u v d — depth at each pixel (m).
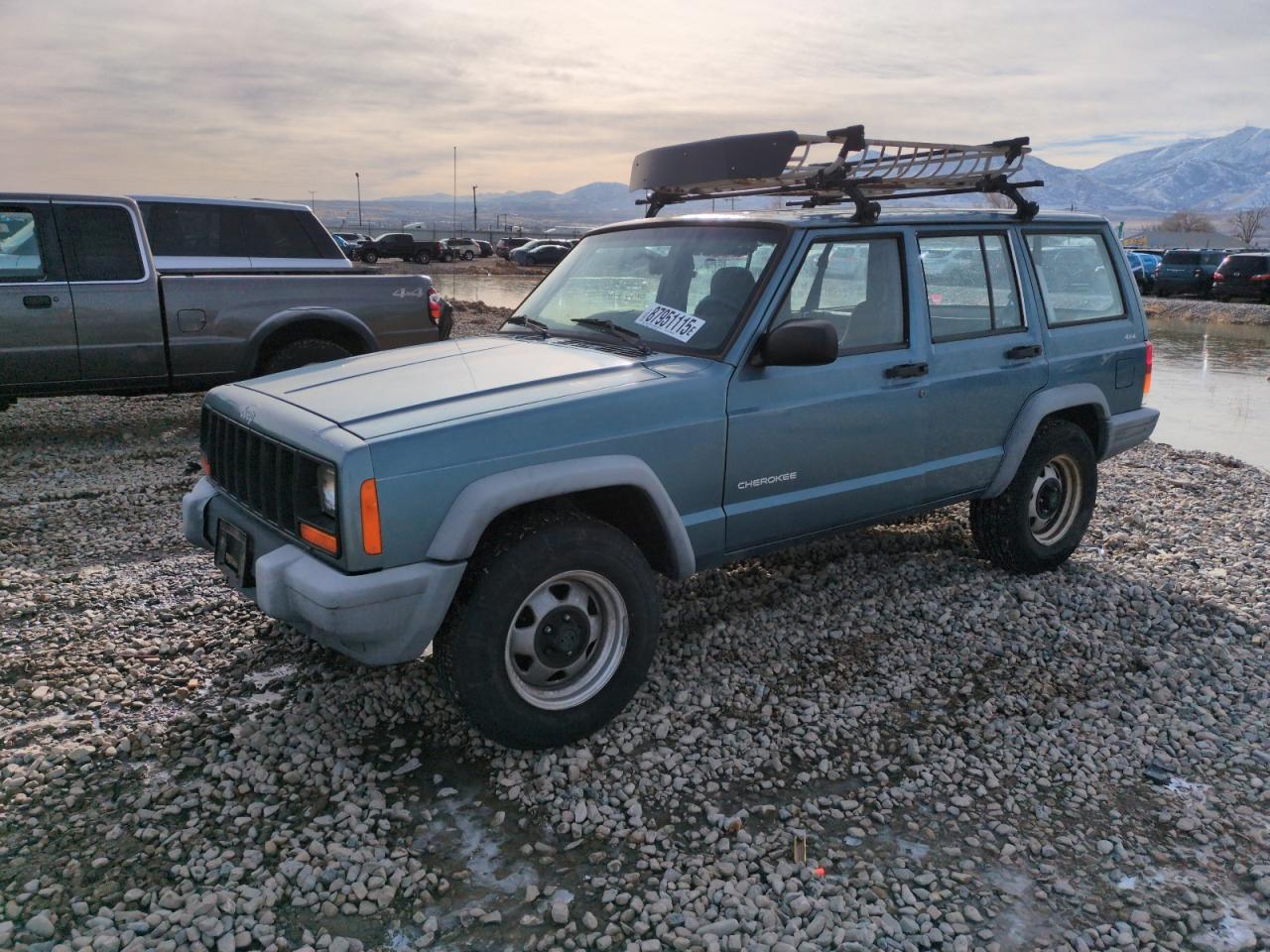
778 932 2.55
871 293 4.14
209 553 5.29
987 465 4.68
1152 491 7.38
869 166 4.05
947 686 3.96
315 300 7.97
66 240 7.16
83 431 8.37
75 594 4.61
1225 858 2.93
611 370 3.57
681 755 3.39
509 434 3.12
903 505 4.38
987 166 4.56
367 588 2.89
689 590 4.89
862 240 4.09
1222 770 3.42
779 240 3.82
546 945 2.49
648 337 3.93
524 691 3.24
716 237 4.02
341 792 3.10
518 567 3.10
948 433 4.44
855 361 4.03
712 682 3.93
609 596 3.38
